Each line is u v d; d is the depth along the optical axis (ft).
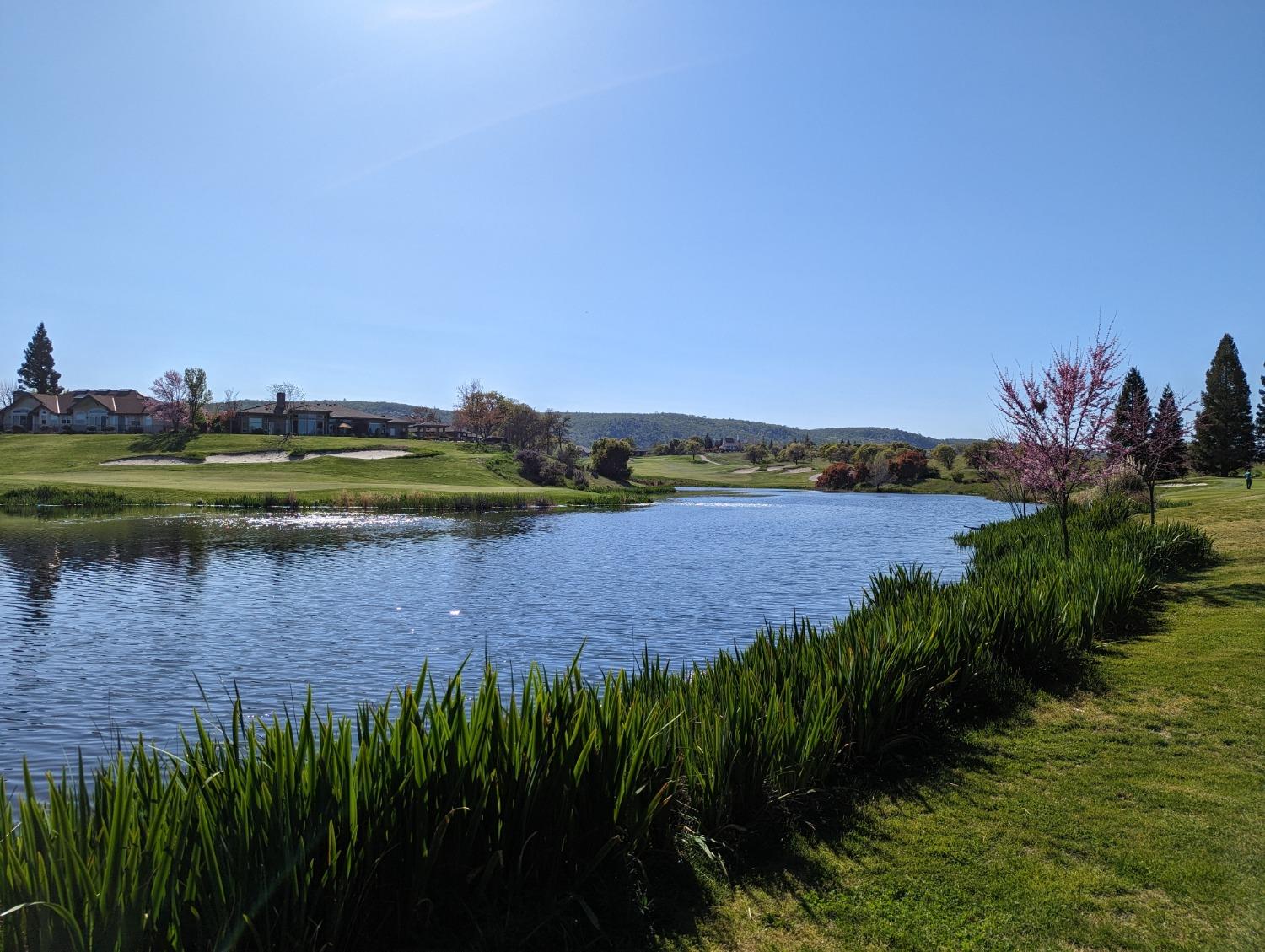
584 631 58.18
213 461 262.26
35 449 270.46
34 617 61.26
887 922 15.05
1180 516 92.32
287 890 12.14
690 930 14.76
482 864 15.25
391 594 73.72
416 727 14.96
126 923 11.18
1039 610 32.91
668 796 17.66
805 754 20.27
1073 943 14.24
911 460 380.37
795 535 139.03
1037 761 23.17
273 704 39.93
